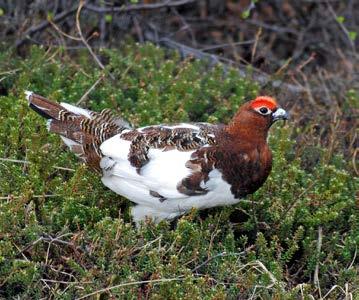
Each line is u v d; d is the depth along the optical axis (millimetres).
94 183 11992
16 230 10758
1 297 10469
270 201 12273
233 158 11203
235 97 14727
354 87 17359
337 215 12055
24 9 17391
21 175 11766
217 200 11391
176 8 19812
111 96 14062
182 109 13781
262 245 11367
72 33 16797
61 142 12648
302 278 11891
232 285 10547
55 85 14273
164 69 14969
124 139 11375
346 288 10922
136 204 11852
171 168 11016
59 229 11344
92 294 10008
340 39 20531
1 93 14875
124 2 17906
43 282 10617
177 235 10969
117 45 17922
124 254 10602
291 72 16844
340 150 14594
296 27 20734
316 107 16172
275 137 13688
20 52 16500
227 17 20562
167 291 10156
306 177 13312
